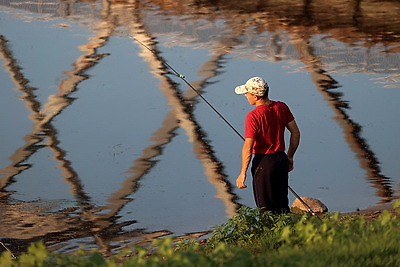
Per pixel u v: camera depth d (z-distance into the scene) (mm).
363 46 66500
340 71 58781
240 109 49938
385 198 35969
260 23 75250
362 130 46125
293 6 82812
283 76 57500
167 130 46469
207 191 37531
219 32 71438
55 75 58156
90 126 47531
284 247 19609
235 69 59219
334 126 46875
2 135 46125
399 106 50406
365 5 83312
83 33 71062
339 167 40531
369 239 18859
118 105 51250
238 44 67188
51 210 35438
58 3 84562
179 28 73062
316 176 39375
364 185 37906
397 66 60125
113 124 47719
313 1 85062
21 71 59344
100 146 44250
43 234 32625
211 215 34531
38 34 70562
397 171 39750
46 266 17312
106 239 31969
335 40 68688
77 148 43969
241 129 46438
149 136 45594
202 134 45688
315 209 33562
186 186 38219
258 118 24531
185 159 41969
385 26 73812
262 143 24781
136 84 55688
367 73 58219
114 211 35281
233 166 40875
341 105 50719
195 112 49562
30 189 38156
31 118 49031
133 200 36594
